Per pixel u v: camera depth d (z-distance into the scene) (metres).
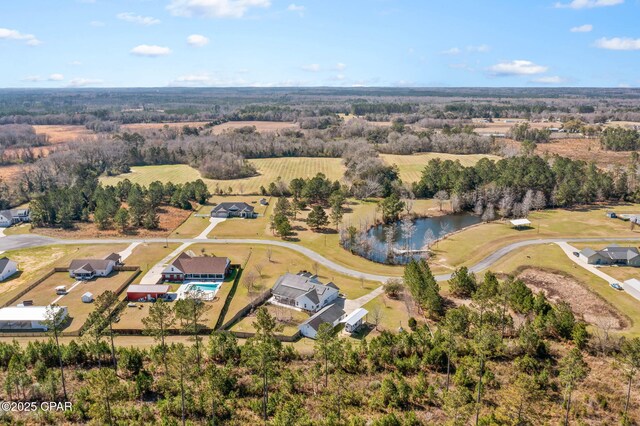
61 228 135.12
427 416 57.03
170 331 77.06
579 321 81.25
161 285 91.88
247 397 61.12
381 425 52.75
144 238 126.62
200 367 66.81
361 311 81.94
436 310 83.69
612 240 121.94
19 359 65.75
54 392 59.25
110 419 53.84
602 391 61.44
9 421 54.66
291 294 88.62
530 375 65.06
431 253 115.75
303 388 62.81
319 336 65.19
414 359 67.06
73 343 68.38
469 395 58.16
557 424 55.34
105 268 101.19
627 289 93.19
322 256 113.88
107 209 137.75
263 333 72.56
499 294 82.69
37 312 80.44
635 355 58.81
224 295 91.19
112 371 58.66
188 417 56.72
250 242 123.44
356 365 67.31
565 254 112.44
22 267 106.31
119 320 75.19
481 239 124.31
